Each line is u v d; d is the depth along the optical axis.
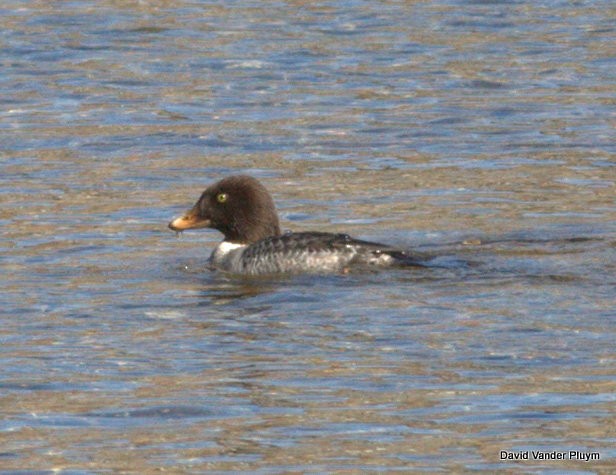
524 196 19.83
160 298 15.45
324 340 13.84
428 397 12.33
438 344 13.61
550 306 14.62
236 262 16.62
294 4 34.12
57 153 22.56
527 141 23.05
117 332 14.29
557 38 30.61
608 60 28.67
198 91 26.66
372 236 17.95
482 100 25.81
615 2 34.19
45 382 12.88
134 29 31.56
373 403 12.23
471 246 17.20
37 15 32.91
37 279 16.23
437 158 22.14
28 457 11.28
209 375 12.98
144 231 18.44
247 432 11.70
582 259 16.45
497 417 11.88
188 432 11.73
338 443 11.44
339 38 30.75
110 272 16.55
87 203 19.75
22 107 25.53
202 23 32.16
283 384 12.70
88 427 11.87
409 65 28.47
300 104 25.70
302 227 18.52
